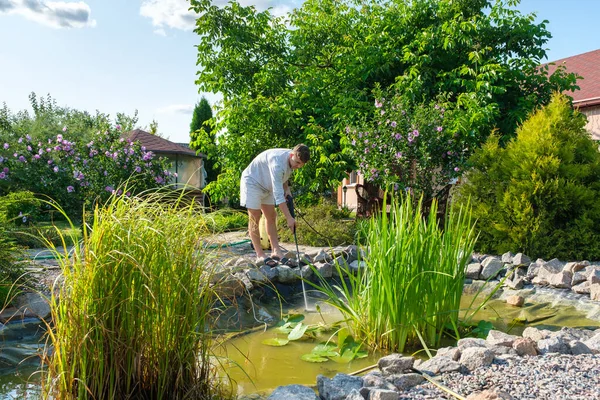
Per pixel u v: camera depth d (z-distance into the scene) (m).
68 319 1.98
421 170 8.02
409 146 8.03
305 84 9.94
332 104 10.00
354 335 3.52
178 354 2.18
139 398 2.12
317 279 5.17
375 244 3.44
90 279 2.00
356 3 11.59
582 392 2.04
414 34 10.04
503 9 9.64
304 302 4.62
